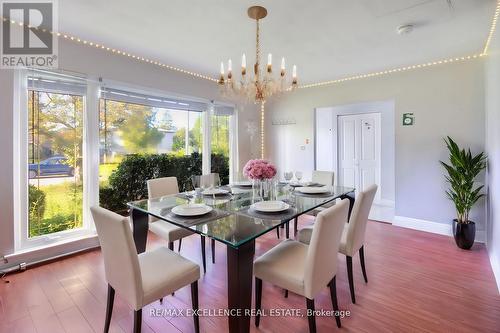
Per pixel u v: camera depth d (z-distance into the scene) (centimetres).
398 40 278
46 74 264
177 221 178
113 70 313
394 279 235
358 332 169
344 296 210
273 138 525
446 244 316
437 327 172
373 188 215
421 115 364
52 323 177
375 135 503
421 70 362
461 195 304
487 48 292
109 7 215
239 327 150
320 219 144
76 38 276
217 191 267
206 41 280
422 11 219
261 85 249
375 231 364
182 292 219
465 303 198
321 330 171
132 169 353
